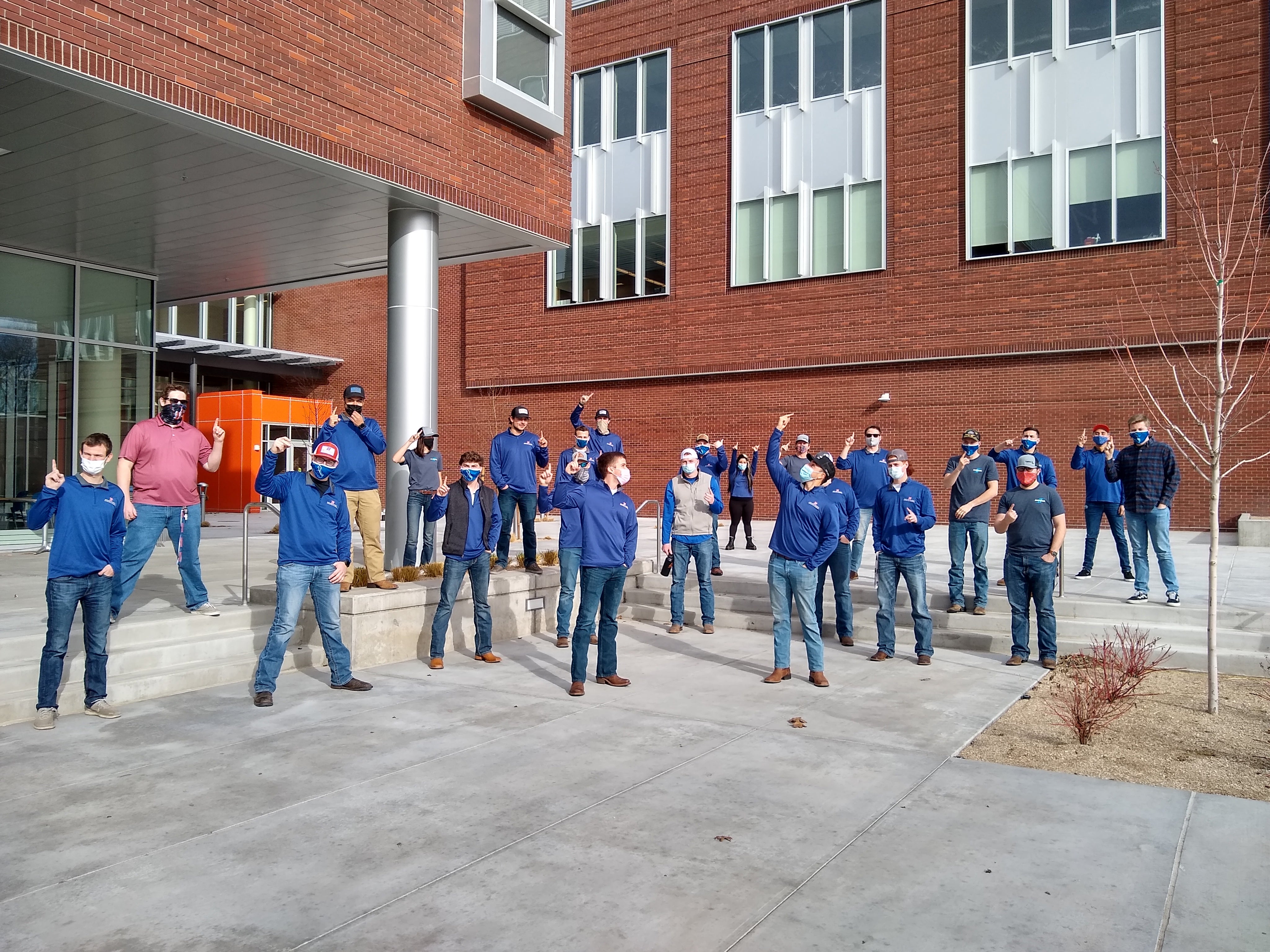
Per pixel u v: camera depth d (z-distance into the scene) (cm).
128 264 1466
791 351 2353
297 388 3631
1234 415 1862
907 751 602
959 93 2161
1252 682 791
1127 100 1984
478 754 588
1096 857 429
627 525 774
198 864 416
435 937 351
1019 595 878
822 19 2333
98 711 661
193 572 822
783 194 2377
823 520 788
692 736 635
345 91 992
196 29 845
